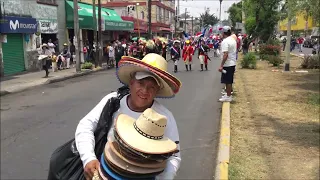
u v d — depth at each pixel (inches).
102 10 1143.6
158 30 2090.3
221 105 378.6
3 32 661.9
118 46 906.1
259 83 529.7
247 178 181.8
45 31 837.2
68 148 95.4
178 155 89.2
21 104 413.1
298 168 194.9
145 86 89.3
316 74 647.1
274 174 186.9
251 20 1275.8
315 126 279.6
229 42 366.9
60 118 332.8
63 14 925.8
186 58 756.6
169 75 88.1
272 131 267.6
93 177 80.7
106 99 94.3
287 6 478.0
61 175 93.5
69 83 606.9
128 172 77.3
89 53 980.6
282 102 378.0
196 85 529.7
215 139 260.1
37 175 198.1
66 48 841.5
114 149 79.2
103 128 88.7
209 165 210.2
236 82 541.3
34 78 647.8
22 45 757.9
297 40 1833.2
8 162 217.2
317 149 225.1
